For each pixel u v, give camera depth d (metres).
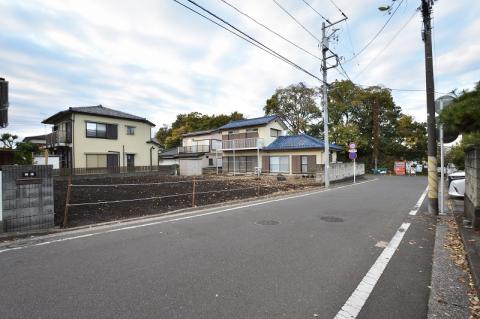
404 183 17.50
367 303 2.73
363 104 33.66
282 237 5.00
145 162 25.22
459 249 4.31
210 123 45.06
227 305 2.67
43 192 5.45
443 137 7.24
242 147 26.69
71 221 6.21
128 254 4.08
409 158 32.66
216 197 10.25
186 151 34.00
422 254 4.14
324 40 14.30
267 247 4.42
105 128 22.36
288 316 2.49
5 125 5.84
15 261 3.81
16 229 5.10
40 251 4.23
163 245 4.52
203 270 3.50
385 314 2.54
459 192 9.74
